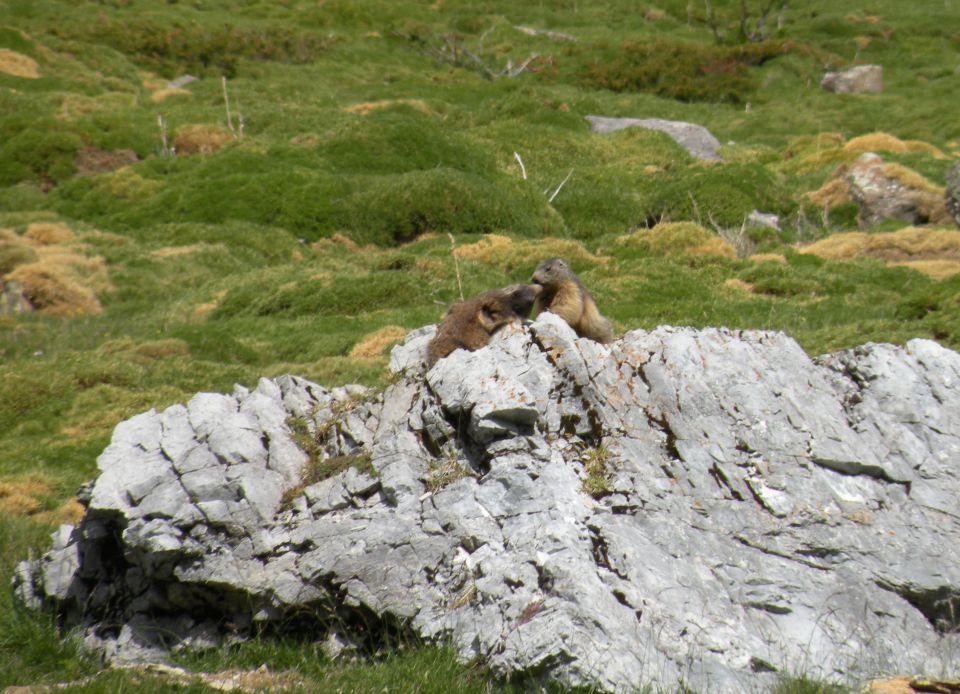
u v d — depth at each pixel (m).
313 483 38.78
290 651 35.38
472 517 35.22
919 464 39.06
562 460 36.75
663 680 29.98
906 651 33.28
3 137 173.50
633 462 36.94
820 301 100.62
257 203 146.12
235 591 36.41
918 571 35.34
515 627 31.27
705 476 37.16
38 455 75.19
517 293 42.09
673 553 34.28
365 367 87.00
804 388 40.91
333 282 112.44
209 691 31.83
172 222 145.50
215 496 38.09
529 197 151.00
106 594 39.72
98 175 161.50
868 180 144.12
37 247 129.88
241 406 42.31
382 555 35.09
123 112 185.62
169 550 36.59
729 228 138.38
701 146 188.12
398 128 167.38
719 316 92.56
